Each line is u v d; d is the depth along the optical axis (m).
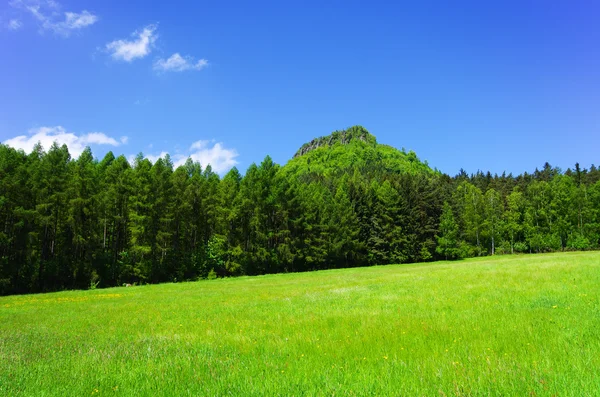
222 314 15.16
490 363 5.95
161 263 49.56
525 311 10.27
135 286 41.38
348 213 70.50
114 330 12.59
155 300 23.86
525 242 82.44
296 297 20.06
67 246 47.31
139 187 49.41
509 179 124.38
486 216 85.88
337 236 67.75
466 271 28.36
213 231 60.31
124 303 22.92
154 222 50.06
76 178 47.09
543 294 13.06
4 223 42.62
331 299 17.69
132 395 5.52
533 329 8.13
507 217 86.19
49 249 48.69
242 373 6.34
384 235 74.62
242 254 54.97
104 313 18.12
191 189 59.38
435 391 4.89
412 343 7.88
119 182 51.53
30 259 42.53
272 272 58.78
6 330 13.65
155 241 49.66
